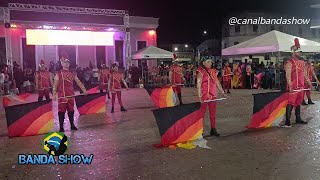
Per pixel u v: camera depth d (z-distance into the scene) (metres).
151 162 6.16
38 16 21.91
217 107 13.05
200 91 7.84
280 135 7.96
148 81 26.36
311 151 6.60
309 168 5.64
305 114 10.84
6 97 14.60
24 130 8.55
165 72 26.33
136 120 10.63
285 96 8.88
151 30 31.00
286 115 8.94
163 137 7.13
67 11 22.75
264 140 7.54
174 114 7.23
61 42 24.14
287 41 18.97
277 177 5.28
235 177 5.33
